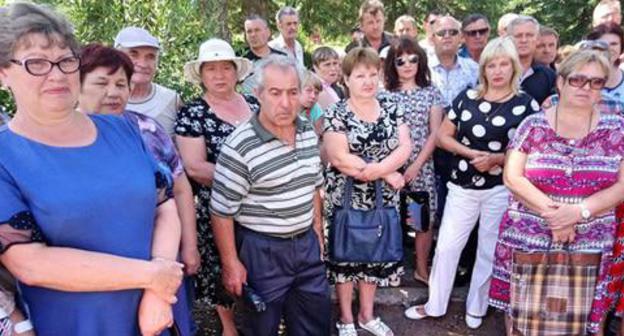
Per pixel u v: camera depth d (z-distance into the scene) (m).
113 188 1.38
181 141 2.43
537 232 2.52
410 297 3.41
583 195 2.42
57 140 1.36
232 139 2.14
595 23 4.00
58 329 1.38
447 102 3.70
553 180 2.43
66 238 1.32
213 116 2.48
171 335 1.72
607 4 3.95
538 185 2.48
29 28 1.25
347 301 2.94
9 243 1.26
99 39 4.06
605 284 2.54
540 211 2.43
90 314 1.39
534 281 2.54
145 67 2.51
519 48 3.29
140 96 2.56
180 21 4.16
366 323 3.00
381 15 4.78
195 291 2.64
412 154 3.24
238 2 8.16
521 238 2.58
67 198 1.30
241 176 2.13
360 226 2.69
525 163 2.51
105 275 1.33
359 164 2.62
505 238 2.69
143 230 1.45
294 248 2.29
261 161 2.11
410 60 3.23
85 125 1.42
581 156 2.39
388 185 2.76
